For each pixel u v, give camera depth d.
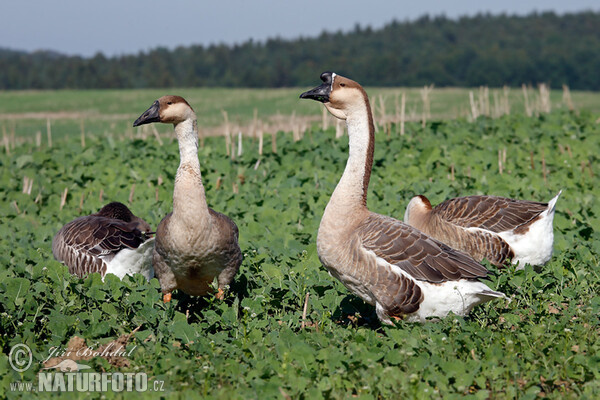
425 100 25.50
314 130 25.08
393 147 20.23
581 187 15.95
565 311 9.06
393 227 8.62
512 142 21.25
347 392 7.33
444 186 15.47
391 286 8.45
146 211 14.90
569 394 7.01
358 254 8.57
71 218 14.93
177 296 10.79
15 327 8.74
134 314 9.32
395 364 7.68
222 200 15.49
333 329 8.94
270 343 8.41
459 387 7.03
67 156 21.66
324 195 15.17
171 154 20.66
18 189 17.88
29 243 13.43
